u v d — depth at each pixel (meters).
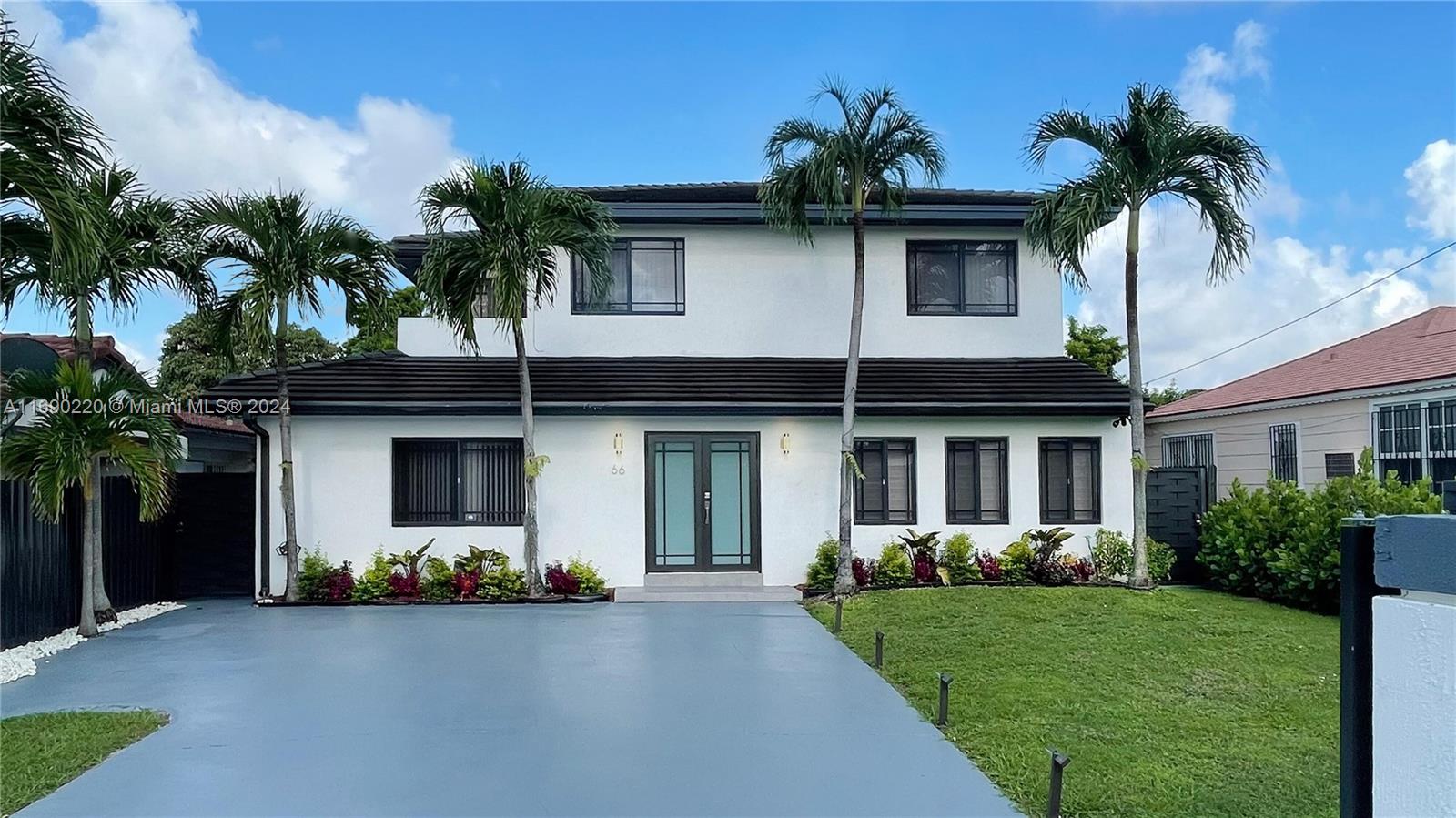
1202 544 13.36
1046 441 13.98
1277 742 6.26
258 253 12.45
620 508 13.63
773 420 13.80
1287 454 17.86
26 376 10.52
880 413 13.62
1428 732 1.67
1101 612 10.79
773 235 15.19
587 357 14.89
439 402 13.12
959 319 15.16
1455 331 16.95
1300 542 11.11
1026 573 13.37
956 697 7.47
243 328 12.66
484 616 11.78
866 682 8.20
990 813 5.22
